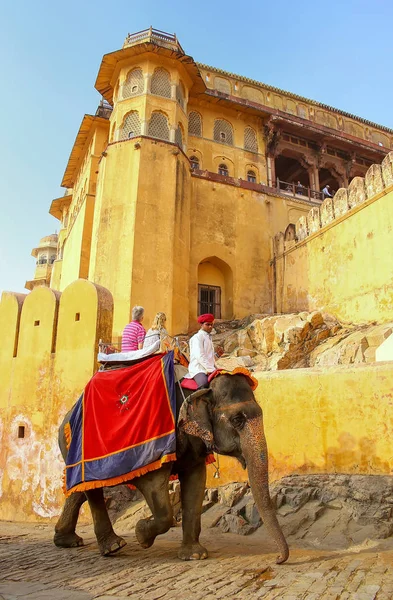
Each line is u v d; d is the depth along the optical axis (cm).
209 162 2247
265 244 2134
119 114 1931
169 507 411
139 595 300
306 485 565
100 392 463
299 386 617
